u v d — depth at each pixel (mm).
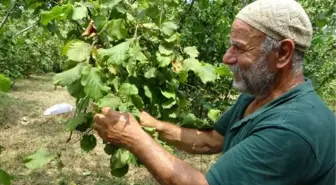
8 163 5281
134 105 1627
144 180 4941
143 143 1453
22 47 9773
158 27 1849
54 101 9859
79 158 5562
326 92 8516
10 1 2467
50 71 15156
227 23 3318
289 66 1473
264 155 1316
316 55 3520
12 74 9953
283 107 1417
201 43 3275
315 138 1330
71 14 1708
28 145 6004
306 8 3559
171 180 1408
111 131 1486
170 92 1926
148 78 1860
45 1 2318
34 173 4988
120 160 1673
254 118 1473
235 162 1347
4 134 6543
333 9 2764
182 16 3090
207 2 2973
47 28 2365
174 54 1915
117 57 1528
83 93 1567
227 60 1511
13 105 8609
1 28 2547
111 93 1600
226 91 3283
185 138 1935
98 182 4770
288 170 1308
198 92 2951
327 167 1382
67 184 4742
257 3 1445
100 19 1678
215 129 1975
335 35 3076
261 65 1442
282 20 1397
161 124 1900
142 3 1949
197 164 5500
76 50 1551
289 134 1311
